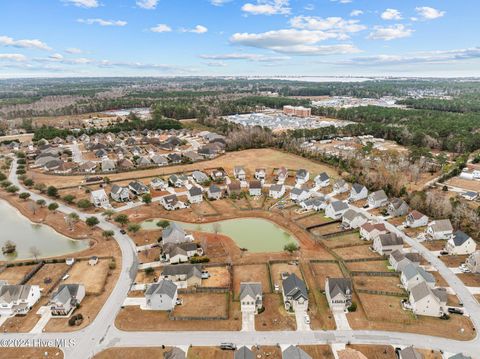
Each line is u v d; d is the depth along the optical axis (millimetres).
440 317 64125
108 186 137000
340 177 144000
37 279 77500
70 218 103688
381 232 93312
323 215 108500
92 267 81625
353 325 62469
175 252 82375
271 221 106625
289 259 84188
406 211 109250
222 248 89625
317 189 132250
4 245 93688
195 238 94625
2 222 109750
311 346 57781
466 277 76438
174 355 52438
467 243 84750
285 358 52469
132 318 64500
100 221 106125
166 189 133500
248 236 97562
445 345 57750
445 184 135375
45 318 64875
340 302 66812
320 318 64312
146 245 91125
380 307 67000
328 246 90250
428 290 64938
